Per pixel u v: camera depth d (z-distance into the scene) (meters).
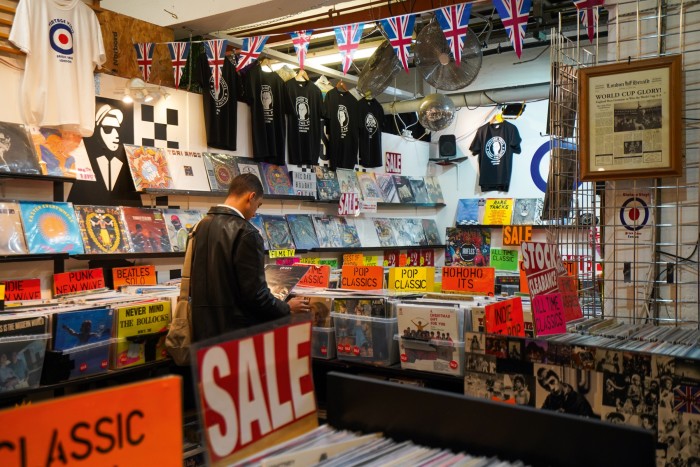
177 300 3.31
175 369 3.50
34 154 3.92
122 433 0.81
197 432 3.19
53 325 2.77
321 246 6.44
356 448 1.07
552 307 2.03
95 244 4.27
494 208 8.16
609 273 2.60
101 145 4.54
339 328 3.01
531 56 8.14
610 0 2.65
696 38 2.44
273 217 6.04
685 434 1.49
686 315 2.43
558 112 2.61
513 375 1.71
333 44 7.67
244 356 1.02
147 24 5.23
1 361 2.57
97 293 3.82
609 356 1.58
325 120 6.84
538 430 1.02
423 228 8.38
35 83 4.06
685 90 2.39
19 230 3.79
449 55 4.92
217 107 5.41
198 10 5.27
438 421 1.11
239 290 3.08
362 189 7.20
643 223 2.52
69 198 4.30
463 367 2.59
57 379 2.77
